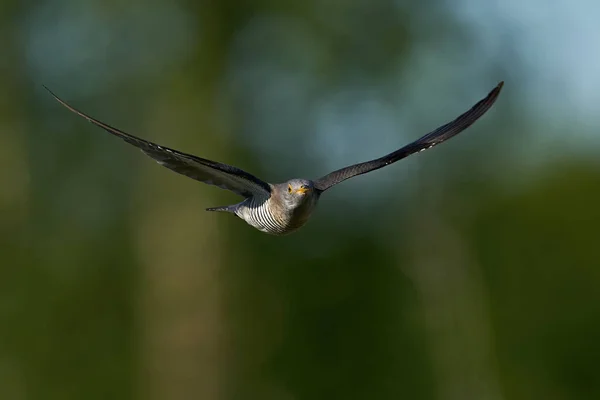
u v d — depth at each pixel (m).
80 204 23.39
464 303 26.06
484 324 26.34
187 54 22.27
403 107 23.53
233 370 22.67
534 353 27.55
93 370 23.05
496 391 26.39
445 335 25.78
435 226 26.12
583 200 28.86
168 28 22.42
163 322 22.06
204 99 22.03
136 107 22.83
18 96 22.89
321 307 25.27
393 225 26.00
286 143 23.16
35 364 22.77
